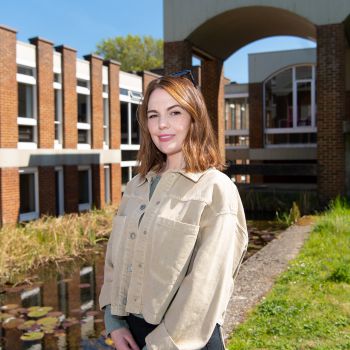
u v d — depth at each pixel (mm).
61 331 5340
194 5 13211
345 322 3713
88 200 17781
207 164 1615
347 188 12281
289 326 3641
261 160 23984
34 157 14766
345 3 11727
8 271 8133
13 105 13883
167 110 1633
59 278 7906
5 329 5465
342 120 11812
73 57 16672
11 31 13742
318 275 5129
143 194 1710
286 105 23641
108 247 1846
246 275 5258
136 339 1602
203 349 1462
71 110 16562
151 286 1525
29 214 14719
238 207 1599
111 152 18781
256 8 12711
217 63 16062
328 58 11906
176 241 1507
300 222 9695
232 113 28016
